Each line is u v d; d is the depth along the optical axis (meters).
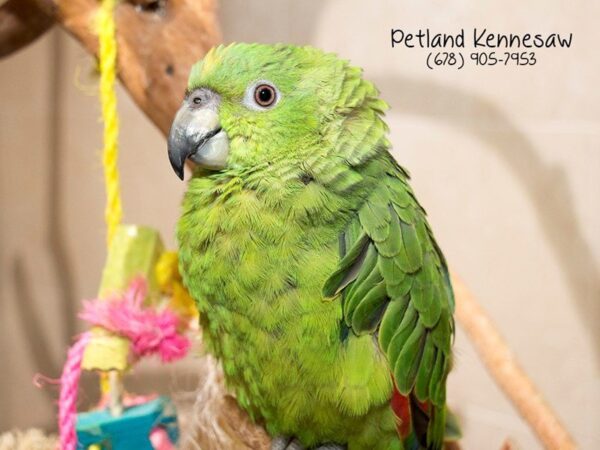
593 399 1.23
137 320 0.78
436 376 0.82
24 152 1.87
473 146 1.30
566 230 1.23
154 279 0.85
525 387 0.95
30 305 1.93
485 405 1.38
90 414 0.80
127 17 0.96
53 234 1.87
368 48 1.37
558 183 1.23
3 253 1.95
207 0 0.97
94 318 0.78
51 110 1.81
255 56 0.79
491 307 1.32
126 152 1.73
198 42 0.96
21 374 1.97
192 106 0.80
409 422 0.81
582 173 1.20
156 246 0.86
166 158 1.65
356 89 0.79
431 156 1.35
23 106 1.85
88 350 0.78
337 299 0.75
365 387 0.75
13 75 1.85
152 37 0.96
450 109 1.32
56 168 1.83
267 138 0.77
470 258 1.34
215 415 0.91
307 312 0.74
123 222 1.76
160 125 0.99
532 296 1.28
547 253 1.25
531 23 1.22
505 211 1.29
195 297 0.80
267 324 0.75
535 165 1.24
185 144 0.79
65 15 0.96
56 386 1.91
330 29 1.41
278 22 1.46
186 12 0.96
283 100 0.77
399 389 0.77
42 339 1.92
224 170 0.79
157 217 1.69
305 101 0.77
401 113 1.37
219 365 0.92
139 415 0.79
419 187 1.38
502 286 1.31
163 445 0.81
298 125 0.77
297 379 0.77
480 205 1.31
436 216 1.36
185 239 0.80
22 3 1.02
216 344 0.83
